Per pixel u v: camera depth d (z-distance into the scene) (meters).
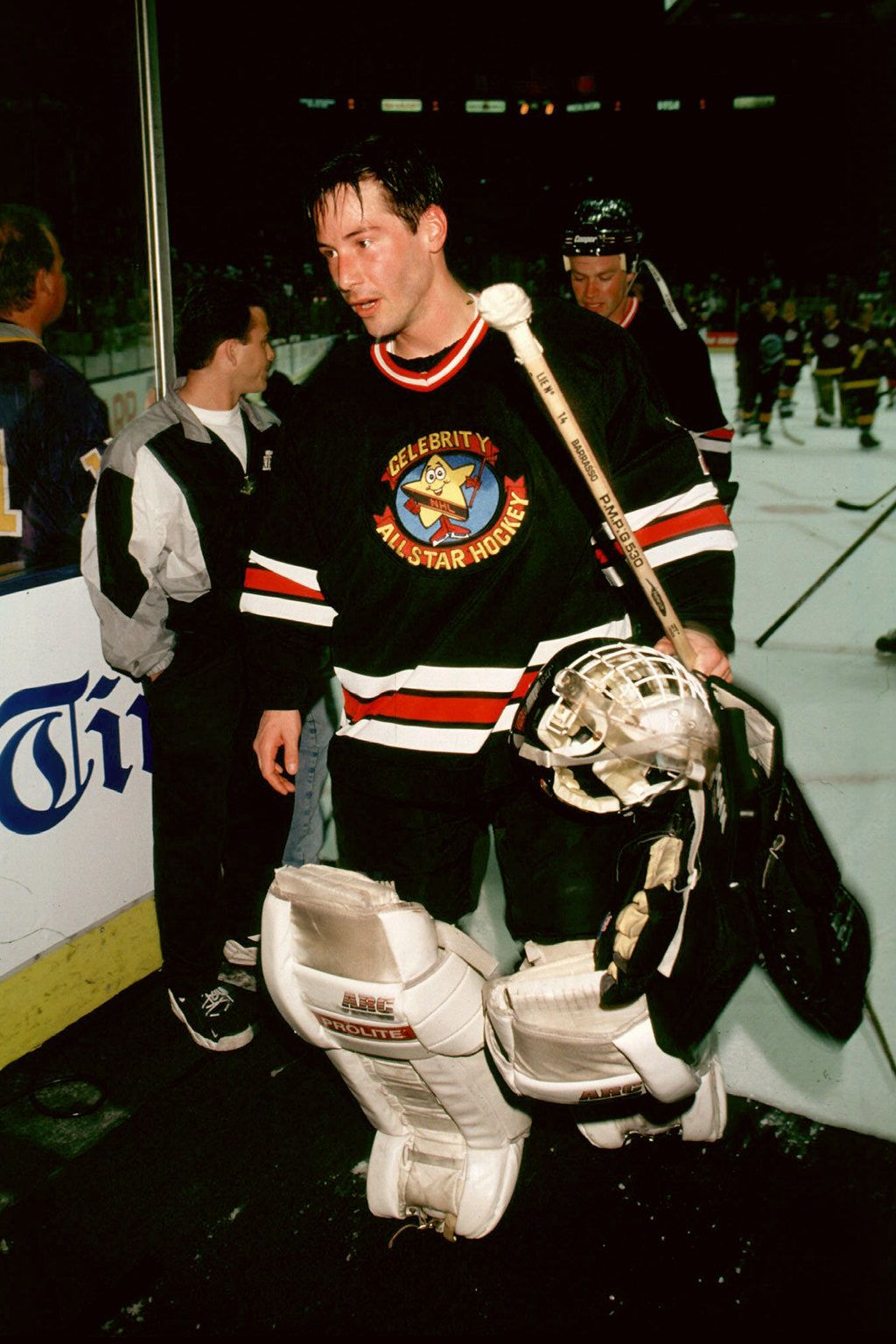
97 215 2.39
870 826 3.15
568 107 17.77
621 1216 1.97
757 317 11.54
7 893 2.33
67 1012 2.55
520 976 1.52
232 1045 2.49
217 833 2.42
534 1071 1.54
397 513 1.69
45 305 2.28
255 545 1.91
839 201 16.58
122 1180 2.12
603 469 1.68
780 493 8.66
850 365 10.98
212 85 10.91
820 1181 2.03
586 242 2.74
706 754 1.42
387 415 1.69
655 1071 1.49
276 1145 2.20
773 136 19.25
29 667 2.29
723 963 1.49
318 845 2.87
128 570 2.25
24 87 2.20
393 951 1.58
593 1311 1.79
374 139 1.59
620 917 1.44
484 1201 1.85
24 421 2.27
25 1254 1.94
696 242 21.58
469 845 1.87
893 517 7.38
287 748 2.02
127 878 2.65
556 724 1.44
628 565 1.59
